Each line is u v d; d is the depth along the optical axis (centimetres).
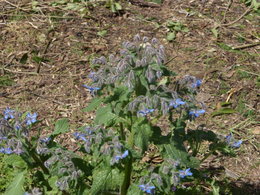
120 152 98
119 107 104
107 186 102
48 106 171
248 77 188
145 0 239
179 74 187
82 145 112
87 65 192
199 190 132
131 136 106
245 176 147
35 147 111
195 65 194
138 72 99
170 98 102
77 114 168
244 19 227
